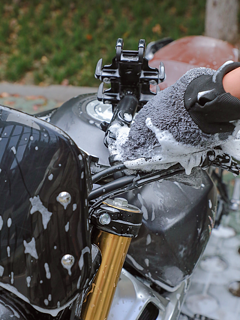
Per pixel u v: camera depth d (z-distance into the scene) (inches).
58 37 208.1
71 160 21.1
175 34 209.6
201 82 21.2
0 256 22.1
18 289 22.4
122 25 216.7
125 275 34.3
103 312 26.1
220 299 55.2
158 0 242.5
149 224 33.7
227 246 67.1
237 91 20.1
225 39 180.4
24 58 189.5
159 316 36.2
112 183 24.8
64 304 22.5
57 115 40.7
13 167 21.5
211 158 24.7
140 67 31.1
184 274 37.2
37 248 21.6
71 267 22.0
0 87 148.1
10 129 21.9
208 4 179.8
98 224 25.0
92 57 191.9
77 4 240.7
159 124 21.9
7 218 21.7
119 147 24.5
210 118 20.8
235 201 74.5
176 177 25.8
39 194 21.2
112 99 32.6
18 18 232.2
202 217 37.7
